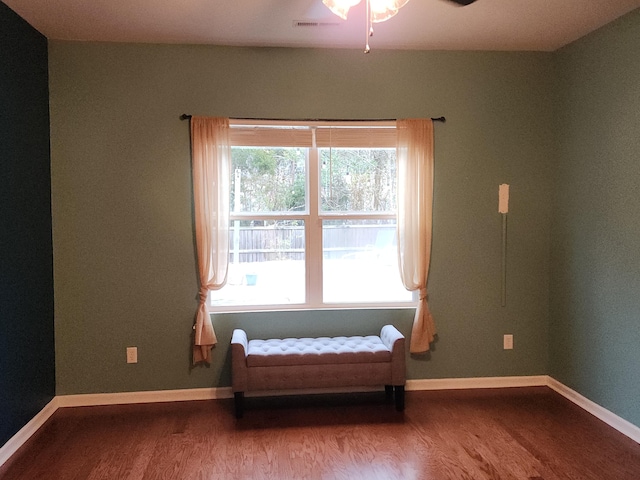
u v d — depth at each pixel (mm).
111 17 3057
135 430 3191
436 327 3861
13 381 2910
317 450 2916
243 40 3492
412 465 2742
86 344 3592
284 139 3672
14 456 2859
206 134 3541
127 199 3578
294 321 3771
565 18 3129
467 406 3551
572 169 3609
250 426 3244
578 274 3559
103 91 3521
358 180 3836
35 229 3242
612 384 3230
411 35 3418
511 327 3910
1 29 2809
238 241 3775
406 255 3740
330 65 3678
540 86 3826
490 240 3854
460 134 3795
